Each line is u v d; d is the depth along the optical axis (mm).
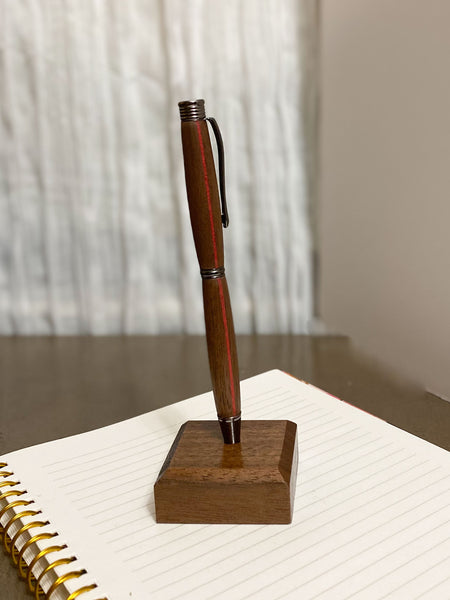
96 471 253
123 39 416
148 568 201
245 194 431
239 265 440
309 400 297
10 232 449
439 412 317
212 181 214
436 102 323
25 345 436
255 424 248
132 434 278
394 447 259
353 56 375
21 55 423
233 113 420
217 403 231
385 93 355
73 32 416
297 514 224
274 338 428
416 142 339
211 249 218
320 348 404
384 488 235
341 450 259
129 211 440
